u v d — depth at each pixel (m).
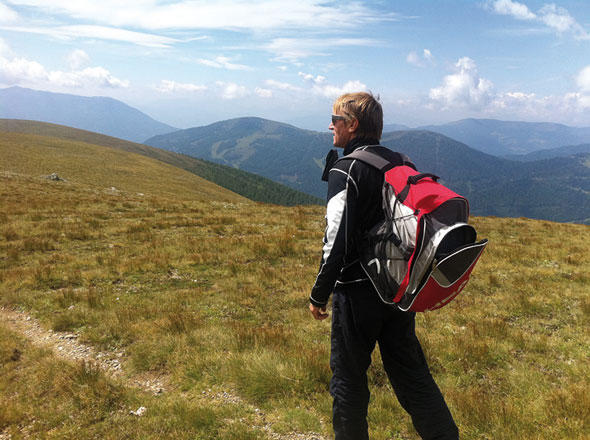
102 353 4.91
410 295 2.02
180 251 10.79
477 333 5.92
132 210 19.89
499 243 14.68
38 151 72.81
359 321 2.29
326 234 2.19
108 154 88.88
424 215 1.94
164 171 88.12
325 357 4.68
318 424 3.42
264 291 7.82
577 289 8.66
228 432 3.24
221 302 7.07
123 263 9.31
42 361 4.43
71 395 3.74
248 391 3.93
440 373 4.68
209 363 4.52
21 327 5.70
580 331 6.25
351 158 2.23
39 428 3.29
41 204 19.20
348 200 2.15
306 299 7.40
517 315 7.09
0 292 6.96
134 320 5.87
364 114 2.39
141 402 3.71
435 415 2.36
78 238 12.23
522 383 4.38
